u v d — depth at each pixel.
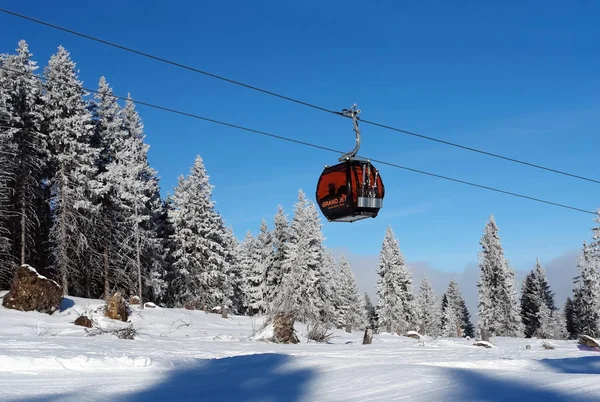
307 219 59.50
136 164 47.28
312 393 7.89
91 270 44.88
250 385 9.14
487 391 6.81
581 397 5.95
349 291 89.88
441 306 118.00
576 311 80.69
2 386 8.76
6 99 40.06
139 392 8.65
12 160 38.62
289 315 25.17
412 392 7.12
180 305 53.41
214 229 54.66
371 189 14.86
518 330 71.06
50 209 43.22
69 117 42.00
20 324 25.08
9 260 40.19
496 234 73.94
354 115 15.19
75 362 11.24
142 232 46.44
